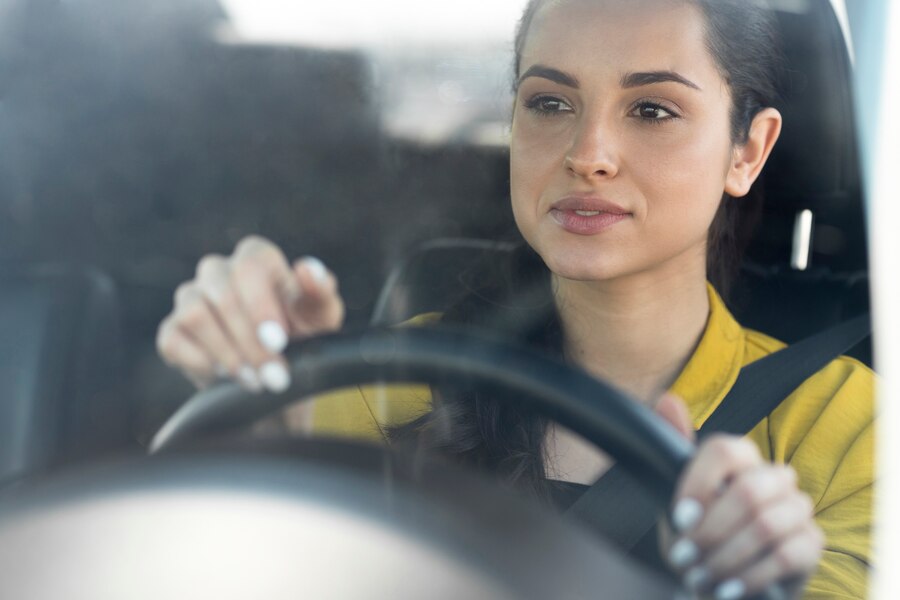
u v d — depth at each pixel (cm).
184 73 112
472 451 103
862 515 117
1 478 101
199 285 91
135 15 112
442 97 117
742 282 139
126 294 111
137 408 104
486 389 88
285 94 113
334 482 67
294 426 92
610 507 96
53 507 66
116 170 111
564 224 118
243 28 113
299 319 93
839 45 132
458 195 117
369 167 116
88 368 106
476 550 64
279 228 114
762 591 76
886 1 132
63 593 61
